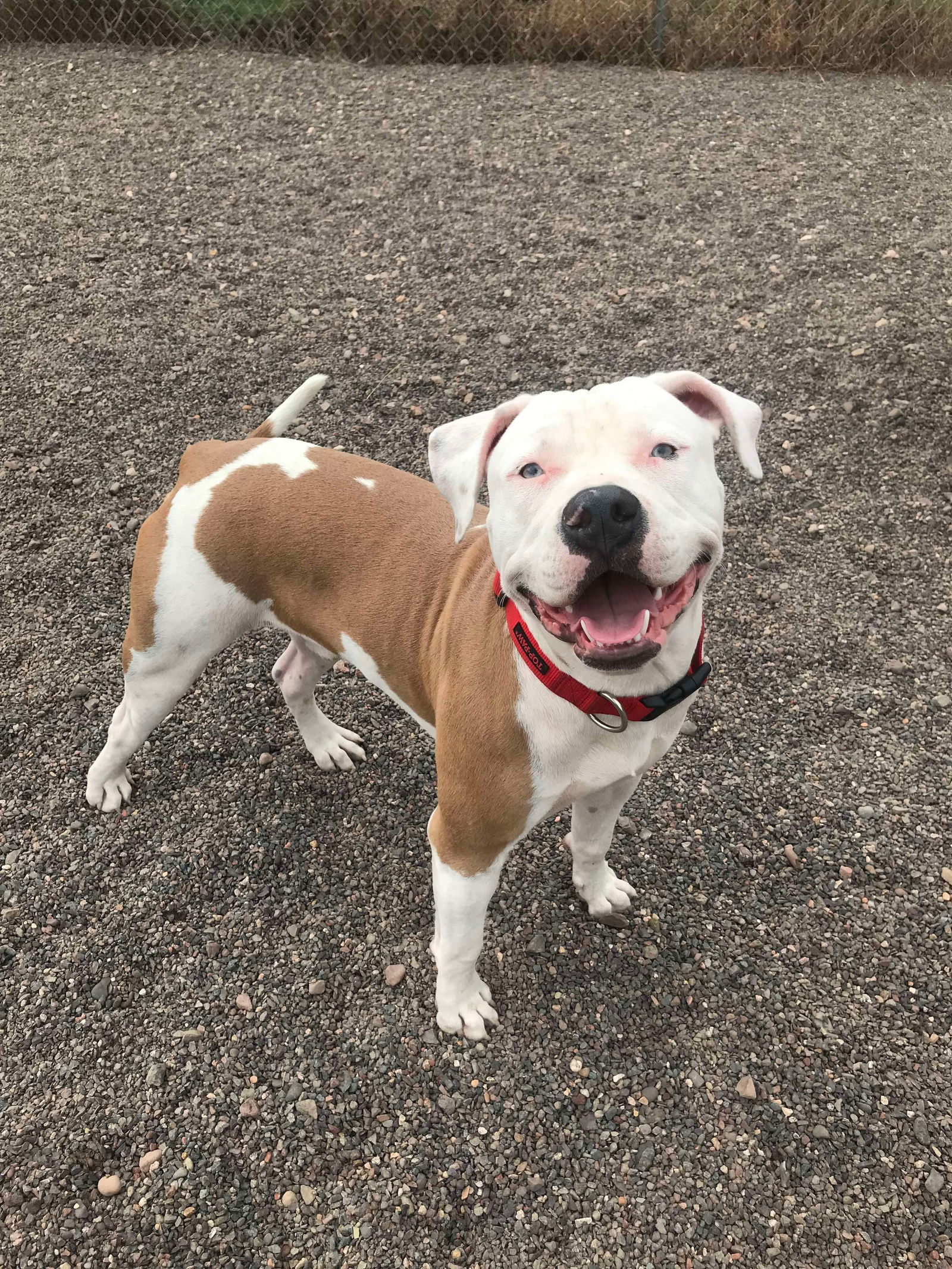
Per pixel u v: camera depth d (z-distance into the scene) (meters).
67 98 2.72
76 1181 0.85
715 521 0.68
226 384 1.75
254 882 1.08
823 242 2.05
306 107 2.65
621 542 0.59
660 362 1.76
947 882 1.04
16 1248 0.81
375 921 1.04
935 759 1.16
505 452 0.68
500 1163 0.85
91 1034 0.95
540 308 1.91
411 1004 0.97
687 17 2.92
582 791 0.79
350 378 1.75
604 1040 0.94
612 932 1.02
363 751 1.20
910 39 2.82
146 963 1.00
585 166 2.36
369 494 0.92
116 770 1.13
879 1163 0.84
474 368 1.77
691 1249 0.80
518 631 0.72
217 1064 0.93
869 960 0.98
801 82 2.79
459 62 2.95
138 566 0.95
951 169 2.30
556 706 0.73
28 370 1.78
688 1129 0.87
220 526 0.92
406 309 1.92
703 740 1.20
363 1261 0.80
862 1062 0.91
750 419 0.74
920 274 1.93
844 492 1.51
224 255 2.07
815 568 1.40
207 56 2.96
